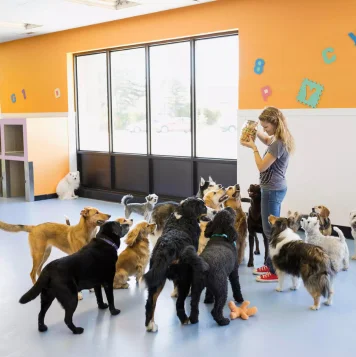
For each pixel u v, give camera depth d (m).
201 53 6.19
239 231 4.09
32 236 3.78
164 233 3.16
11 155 7.75
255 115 5.58
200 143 6.39
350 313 3.25
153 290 2.99
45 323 3.20
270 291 3.67
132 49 7.00
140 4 5.93
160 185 6.98
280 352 2.74
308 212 5.26
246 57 5.57
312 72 5.05
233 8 5.62
